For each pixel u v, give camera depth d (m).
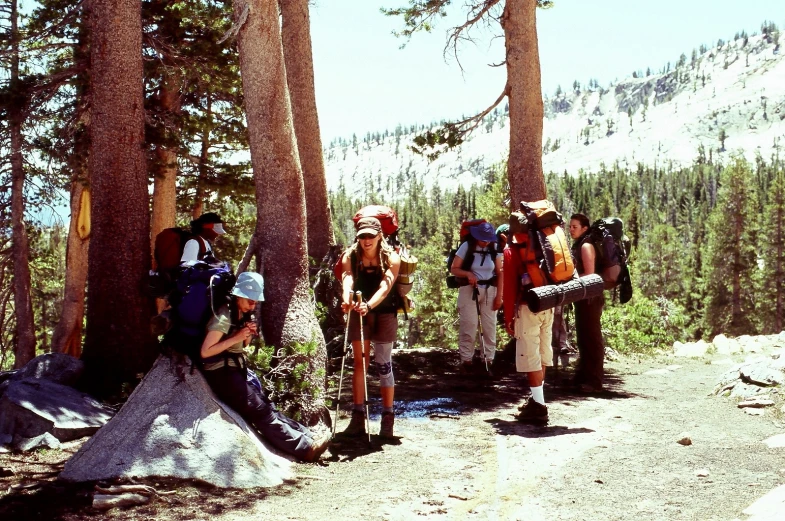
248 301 4.89
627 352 11.58
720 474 4.59
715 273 66.25
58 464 4.98
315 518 3.96
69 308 13.87
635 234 98.62
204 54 12.14
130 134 7.50
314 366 6.04
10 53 11.88
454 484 4.60
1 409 5.79
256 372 5.83
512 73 10.38
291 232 6.46
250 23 6.49
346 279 5.77
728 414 6.52
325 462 5.18
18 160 13.00
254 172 6.58
